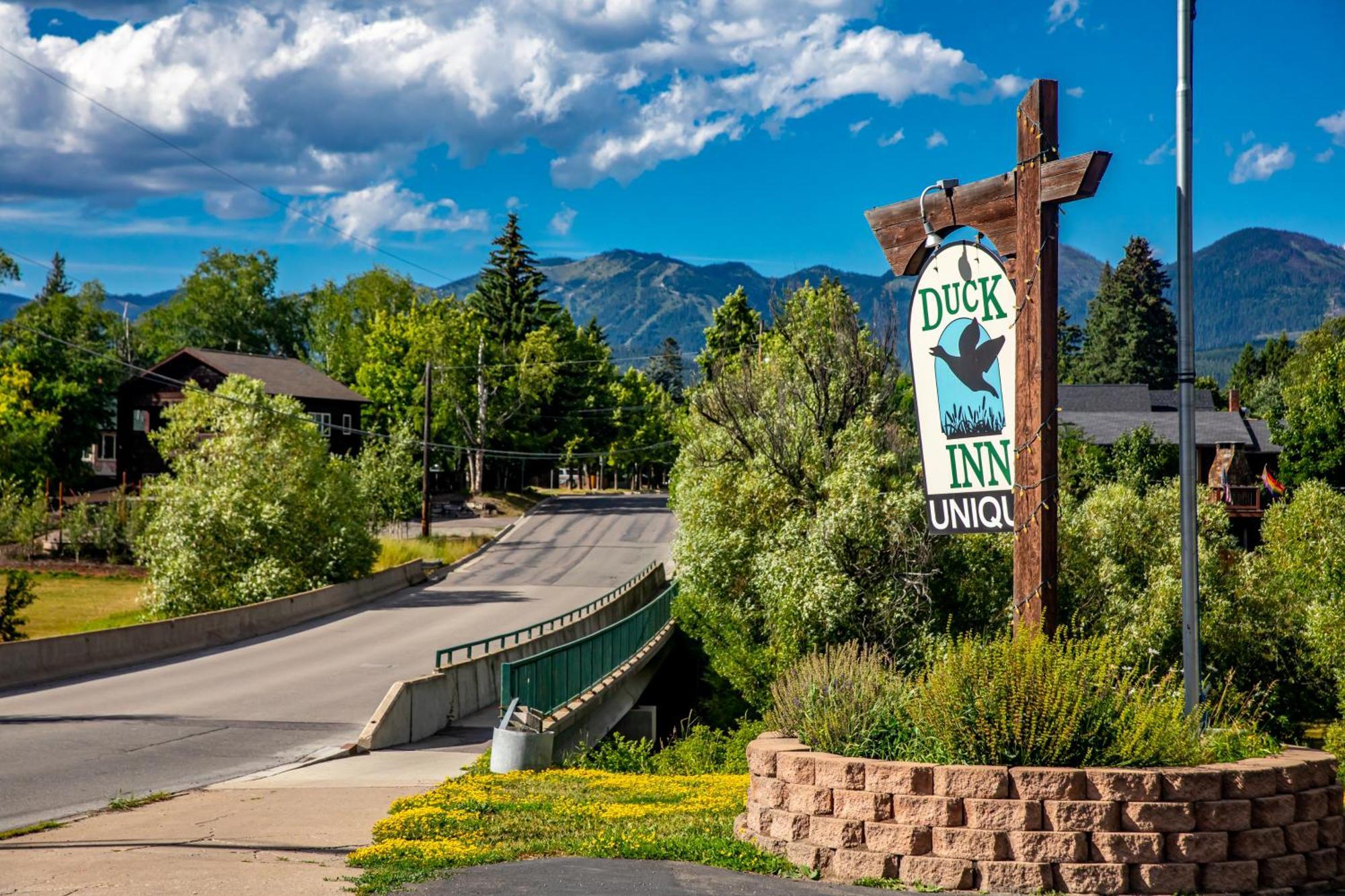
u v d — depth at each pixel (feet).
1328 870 27.76
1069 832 26.58
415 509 244.01
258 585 133.28
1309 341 285.43
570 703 75.46
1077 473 176.45
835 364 112.98
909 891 26.68
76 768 55.77
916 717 30.71
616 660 92.94
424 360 292.61
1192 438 39.99
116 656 96.99
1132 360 395.55
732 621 106.93
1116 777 26.71
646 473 494.59
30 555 175.94
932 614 90.79
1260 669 105.09
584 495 337.11
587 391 325.62
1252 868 26.84
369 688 84.74
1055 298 34.99
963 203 37.01
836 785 28.63
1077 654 30.50
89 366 292.40
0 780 52.13
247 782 52.85
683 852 30.35
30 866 31.99
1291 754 29.94
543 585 162.40
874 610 91.81
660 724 119.65
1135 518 109.70
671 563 187.32
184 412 144.25
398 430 241.35
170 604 133.08
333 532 145.59
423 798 43.65
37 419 260.83
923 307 37.83
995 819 26.94
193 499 137.18
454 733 72.33
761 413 110.83
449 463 310.24
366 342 354.74
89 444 290.97
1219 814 26.84
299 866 31.19
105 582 160.56
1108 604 97.25
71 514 183.73
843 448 105.50
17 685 85.71
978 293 36.55
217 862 31.99
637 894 26.04
